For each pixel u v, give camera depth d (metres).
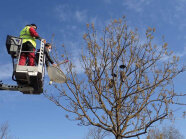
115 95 7.80
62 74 7.03
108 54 7.82
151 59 7.90
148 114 7.53
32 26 6.76
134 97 7.97
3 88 6.09
